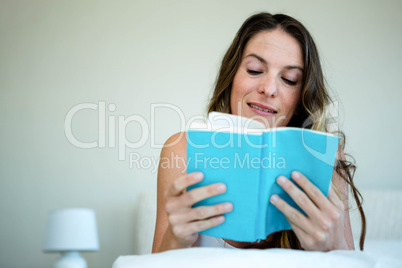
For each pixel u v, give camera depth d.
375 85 3.31
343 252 1.12
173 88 3.24
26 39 3.26
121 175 3.18
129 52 3.25
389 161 3.28
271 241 1.50
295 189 1.19
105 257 3.12
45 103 3.23
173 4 3.29
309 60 1.59
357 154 3.26
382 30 3.35
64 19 3.27
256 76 1.57
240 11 3.30
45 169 3.19
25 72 3.24
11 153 3.21
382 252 1.92
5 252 3.16
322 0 3.33
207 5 3.30
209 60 3.27
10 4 3.28
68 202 3.17
